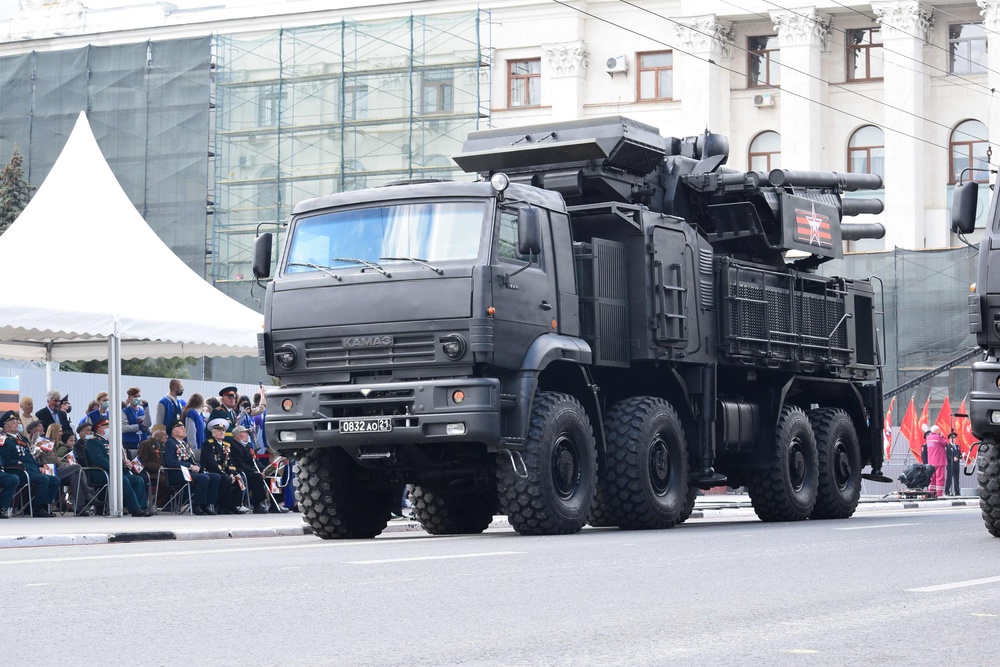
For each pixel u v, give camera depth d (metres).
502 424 14.67
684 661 6.14
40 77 68.12
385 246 14.97
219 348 25.59
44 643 6.54
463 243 14.68
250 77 67.81
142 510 21.70
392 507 16.53
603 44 67.81
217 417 23.48
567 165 17.69
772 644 6.64
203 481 22.52
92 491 21.89
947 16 62.53
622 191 17.95
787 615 7.69
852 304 21.77
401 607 7.91
